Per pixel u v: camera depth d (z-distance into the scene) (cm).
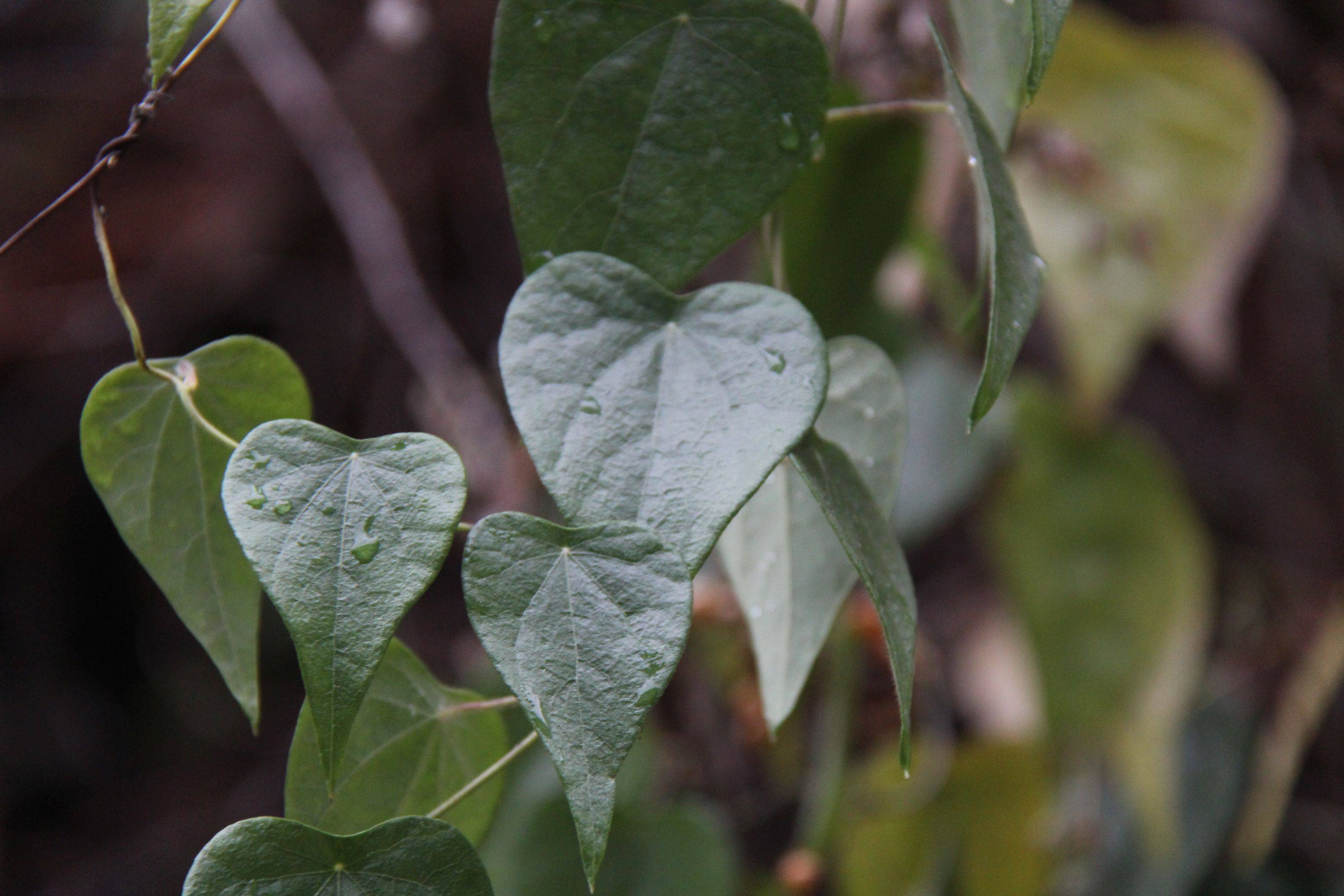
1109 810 248
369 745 110
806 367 106
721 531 104
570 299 106
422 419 288
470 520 246
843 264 146
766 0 108
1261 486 264
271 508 104
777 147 108
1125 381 235
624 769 174
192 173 375
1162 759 212
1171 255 202
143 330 384
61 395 407
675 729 240
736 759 229
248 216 376
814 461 108
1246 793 250
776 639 115
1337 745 263
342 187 304
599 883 168
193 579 114
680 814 171
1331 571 258
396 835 106
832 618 114
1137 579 213
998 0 112
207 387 113
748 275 234
